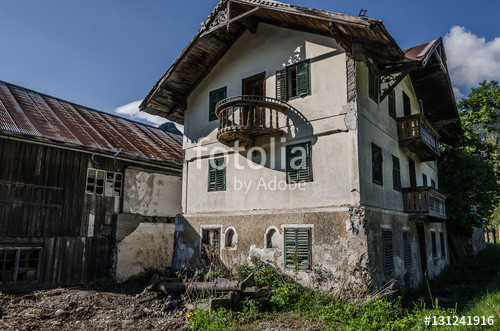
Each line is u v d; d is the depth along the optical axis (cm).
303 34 1151
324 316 799
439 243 1647
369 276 891
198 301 906
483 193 1809
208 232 1277
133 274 1318
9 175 1062
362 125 1016
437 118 1717
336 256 952
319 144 1053
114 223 1306
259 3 1076
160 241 1437
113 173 1336
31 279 1087
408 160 1391
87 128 1395
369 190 1000
